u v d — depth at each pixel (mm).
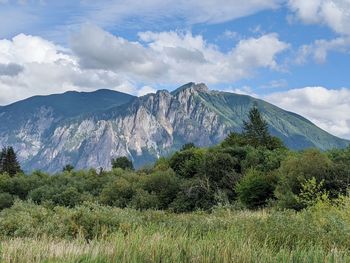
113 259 5957
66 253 6434
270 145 78000
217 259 6047
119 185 59969
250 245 6668
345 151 43531
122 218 13570
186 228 9711
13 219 13500
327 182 29078
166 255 6188
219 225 10336
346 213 10977
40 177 98500
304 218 9625
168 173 59219
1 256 6324
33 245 7391
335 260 6059
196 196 49562
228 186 49938
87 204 15664
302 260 6215
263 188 37438
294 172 30969
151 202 54188
